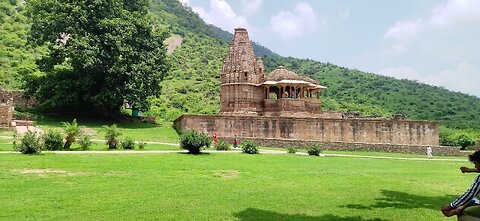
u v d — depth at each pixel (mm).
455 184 22234
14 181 17906
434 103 95062
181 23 158250
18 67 71562
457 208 8203
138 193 16500
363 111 83938
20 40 85812
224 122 47938
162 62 56562
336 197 17047
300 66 130000
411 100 96125
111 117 56312
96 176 20156
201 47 127375
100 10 51250
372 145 45875
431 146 45906
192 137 31953
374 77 113688
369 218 13594
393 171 27609
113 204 14383
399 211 14781
